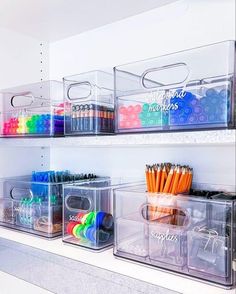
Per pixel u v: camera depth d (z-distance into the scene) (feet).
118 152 3.15
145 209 2.27
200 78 2.17
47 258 2.42
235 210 1.93
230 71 1.96
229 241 1.87
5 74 3.29
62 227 2.74
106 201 2.64
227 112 1.86
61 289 2.32
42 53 3.68
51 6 2.79
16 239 2.71
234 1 2.49
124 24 3.12
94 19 3.10
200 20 2.66
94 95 2.50
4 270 2.80
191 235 2.02
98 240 2.44
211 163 2.56
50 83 2.86
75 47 3.52
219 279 1.85
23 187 3.01
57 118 2.81
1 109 3.17
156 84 2.38
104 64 3.27
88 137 2.45
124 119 2.35
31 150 3.54
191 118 2.00
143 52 2.98
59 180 2.96
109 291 2.04
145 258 2.17
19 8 2.81
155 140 2.06
